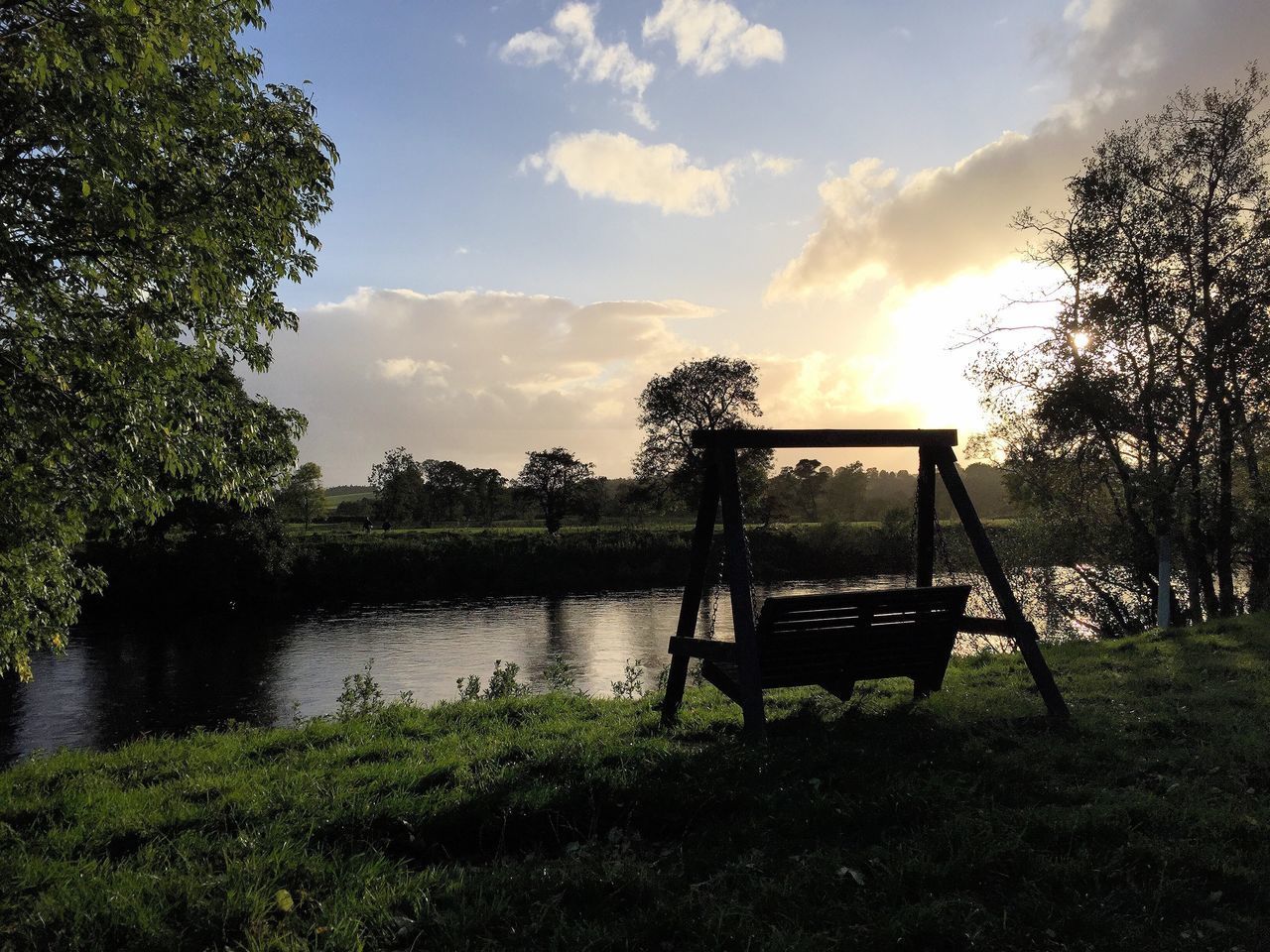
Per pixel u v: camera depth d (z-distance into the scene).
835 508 96.69
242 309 11.09
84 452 9.59
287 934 3.61
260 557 48.28
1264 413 19.44
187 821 5.06
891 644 7.67
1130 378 20.16
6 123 7.80
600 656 31.58
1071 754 5.98
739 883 4.14
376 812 5.05
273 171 11.05
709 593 48.06
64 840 4.81
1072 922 3.67
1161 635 13.34
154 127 8.23
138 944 3.57
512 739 7.15
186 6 8.20
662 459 75.12
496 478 110.88
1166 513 19.31
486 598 52.69
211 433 11.16
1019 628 7.31
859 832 4.75
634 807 5.20
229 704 24.78
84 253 9.09
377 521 100.50
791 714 7.86
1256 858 4.21
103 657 32.69
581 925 3.73
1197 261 20.28
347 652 33.56
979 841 4.41
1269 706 7.44
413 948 3.58
